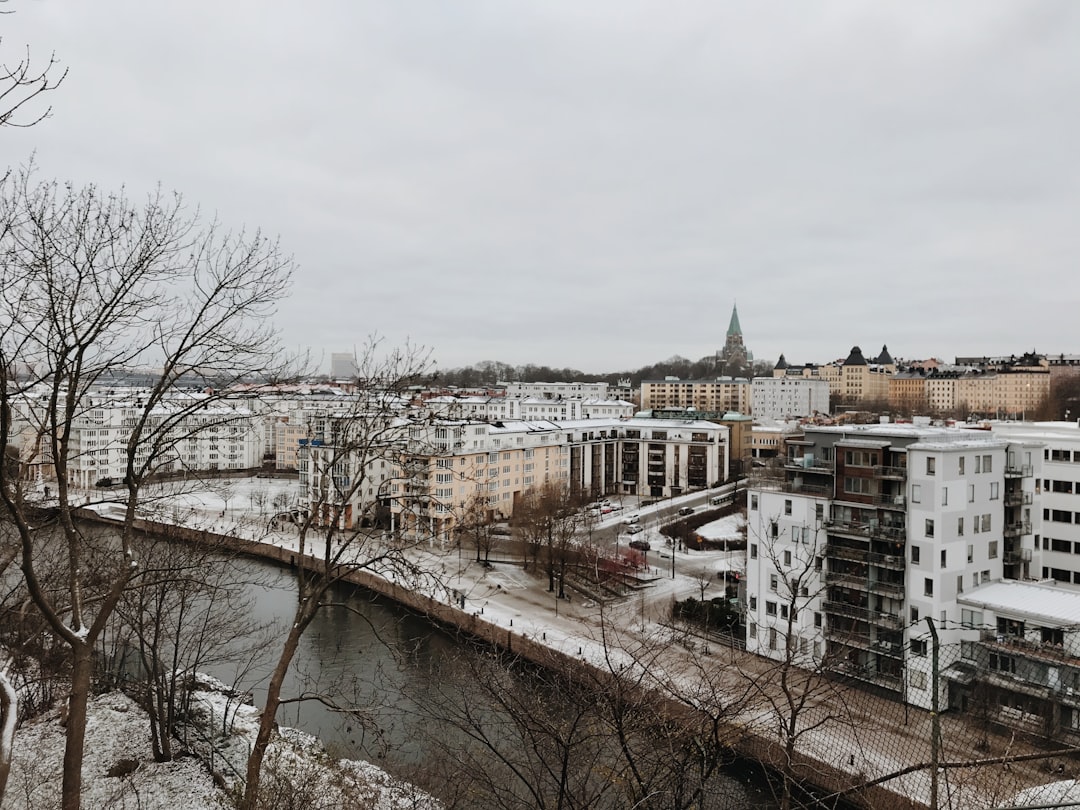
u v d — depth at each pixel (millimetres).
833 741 27094
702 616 53812
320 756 29453
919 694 34875
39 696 31859
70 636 15836
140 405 21797
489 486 98938
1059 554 53656
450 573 71500
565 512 81000
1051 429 61875
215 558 33156
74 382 16422
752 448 142500
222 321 18359
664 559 79438
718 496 114500
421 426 23375
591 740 16234
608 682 15773
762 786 19125
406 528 26547
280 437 139125
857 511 47844
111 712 31062
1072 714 32000
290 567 65562
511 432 105438
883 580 46656
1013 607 41062
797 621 49281
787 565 50062
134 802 23203
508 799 17391
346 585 68375
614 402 174625
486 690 18484
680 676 20188
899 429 50844
